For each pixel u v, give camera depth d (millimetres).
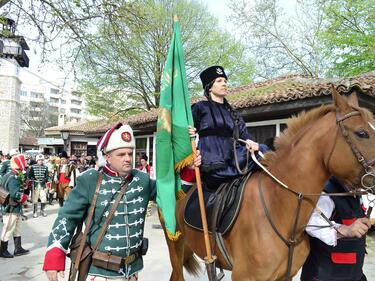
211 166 2988
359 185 2410
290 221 2574
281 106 7617
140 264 2486
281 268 2598
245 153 3061
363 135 2373
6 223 6219
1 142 36719
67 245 2332
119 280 2299
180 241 3676
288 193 2592
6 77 37125
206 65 20266
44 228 9031
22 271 5453
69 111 82312
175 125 2893
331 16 15867
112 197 2363
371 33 15055
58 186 12273
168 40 16969
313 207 2580
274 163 2770
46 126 55625
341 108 2498
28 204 13383
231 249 2777
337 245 2674
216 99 3254
